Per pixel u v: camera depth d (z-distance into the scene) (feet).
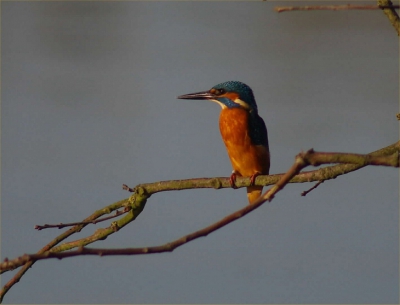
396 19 26.40
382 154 27.27
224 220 17.11
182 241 16.88
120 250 16.46
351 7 18.22
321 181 27.04
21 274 27.35
